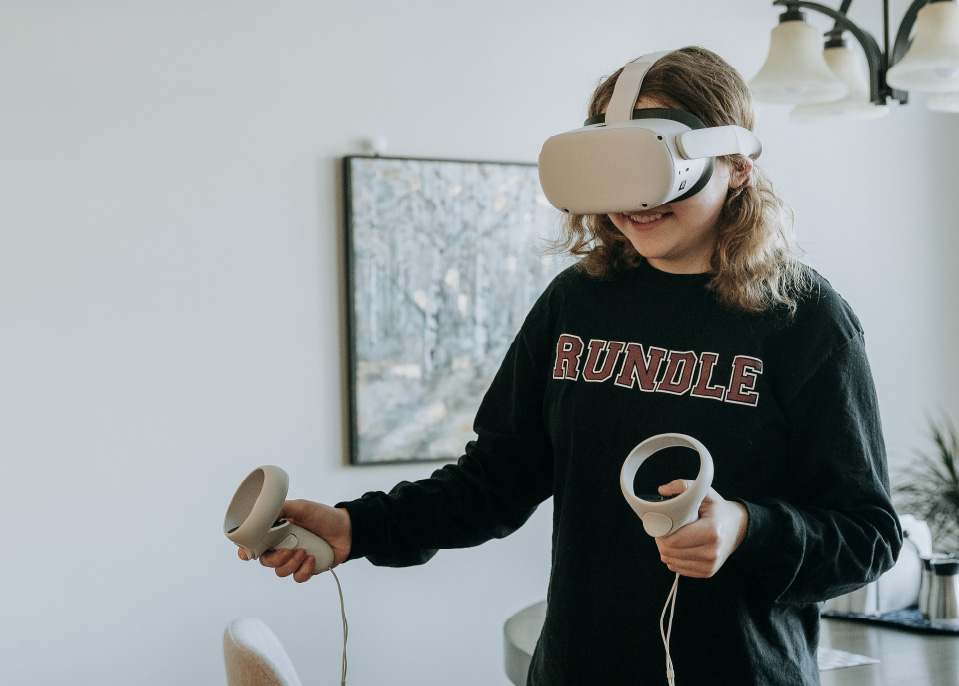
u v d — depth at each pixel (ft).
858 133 11.09
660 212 3.28
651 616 3.34
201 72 8.66
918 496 10.96
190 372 8.60
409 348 9.21
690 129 3.17
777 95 7.00
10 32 8.13
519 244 9.57
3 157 8.11
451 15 9.45
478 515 3.90
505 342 9.53
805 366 3.30
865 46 6.73
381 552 3.73
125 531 8.40
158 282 8.52
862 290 11.11
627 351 3.55
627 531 3.41
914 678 5.44
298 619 8.91
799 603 3.18
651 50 10.19
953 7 6.13
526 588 9.69
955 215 11.59
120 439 8.39
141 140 8.48
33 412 8.17
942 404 11.53
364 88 9.14
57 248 8.25
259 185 8.81
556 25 9.83
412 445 9.23
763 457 3.32
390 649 9.21
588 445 3.55
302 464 8.95
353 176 8.97
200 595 8.60
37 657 8.14
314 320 9.00
